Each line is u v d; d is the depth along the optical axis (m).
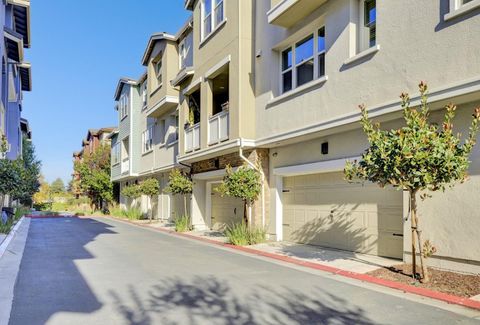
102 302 6.46
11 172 15.22
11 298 6.60
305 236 12.76
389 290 7.21
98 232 18.91
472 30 7.21
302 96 11.67
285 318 5.64
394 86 8.71
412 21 8.37
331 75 10.59
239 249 12.54
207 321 5.51
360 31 10.15
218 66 15.49
